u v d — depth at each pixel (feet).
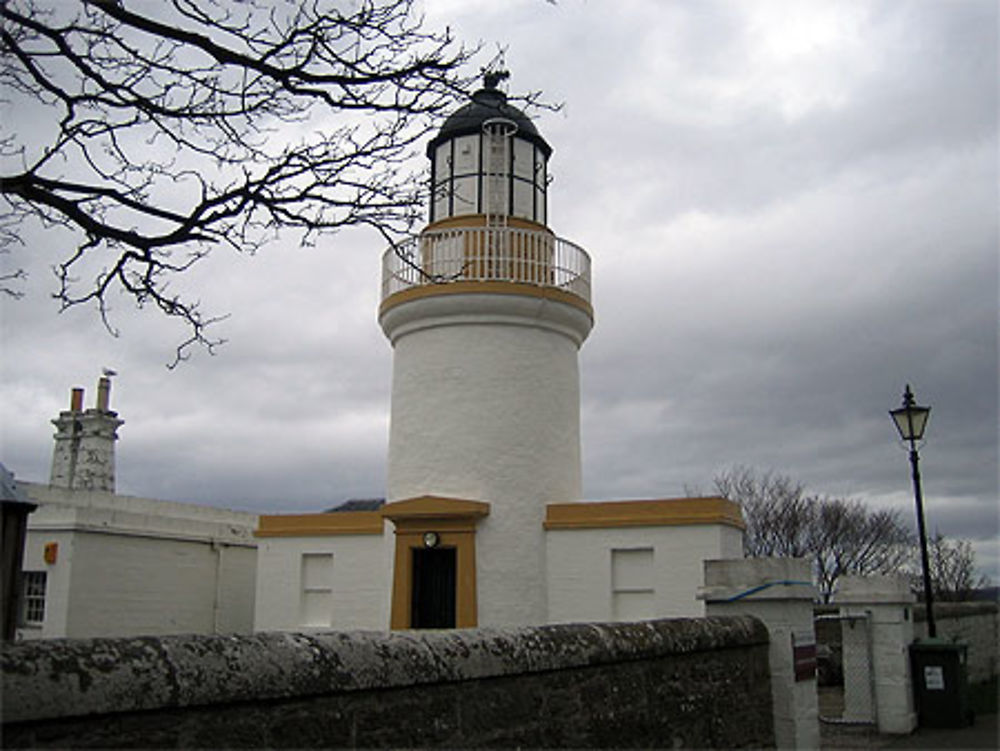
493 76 23.31
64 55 19.17
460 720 14.74
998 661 58.75
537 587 47.14
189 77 20.84
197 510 73.67
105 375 79.36
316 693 12.33
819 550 130.52
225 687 11.24
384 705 13.42
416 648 14.19
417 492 48.91
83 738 9.95
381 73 21.11
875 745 37.06
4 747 9.27
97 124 20.89
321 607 53.78
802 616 27.58
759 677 25.54
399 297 50.49
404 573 48.29
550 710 16.87
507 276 49.75
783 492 134.62
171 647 11.06
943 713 41.11
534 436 48.98
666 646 20.86
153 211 20.35
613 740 18.53
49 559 55.88
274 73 20.17
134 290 22.38
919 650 41.86
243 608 68.90
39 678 9.61
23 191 18.70
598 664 18.47
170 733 10.75
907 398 45.65
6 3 16.85
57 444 79.20
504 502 47.67
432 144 53.93
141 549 60.75
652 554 45.70
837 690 58.90
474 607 46.50
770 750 25.50
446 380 49.42
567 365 51.90
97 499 65.10
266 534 55.42
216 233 20.92
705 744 22.06
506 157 51.98
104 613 57.41
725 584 27.20
